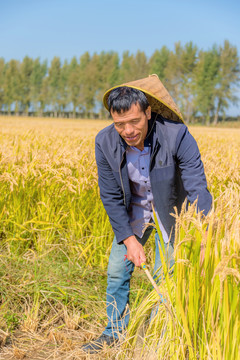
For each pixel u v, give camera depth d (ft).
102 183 7.94
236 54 261.24
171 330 6.17
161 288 6.76
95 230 12.91
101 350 8.01
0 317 9.23
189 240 5.58
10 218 13.26
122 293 8.39
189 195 7.07
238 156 22.94
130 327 7.30
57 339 8.89
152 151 7.14
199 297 5.80
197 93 260.83
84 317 9.52
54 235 13.24
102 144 7.57
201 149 26.68
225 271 4.64
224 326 5.36
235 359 5.40
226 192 6.59
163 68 276.00
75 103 318.04
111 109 6.61
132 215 8.27
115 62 296.71
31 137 33.01
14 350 8.18
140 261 7.43
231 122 276.21
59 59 330.34
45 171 14.57
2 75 361.92
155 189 7.36
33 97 335.06
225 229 5.34
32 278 10.80
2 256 11.74
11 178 12.61
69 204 13.46
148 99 7.25
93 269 11.87
